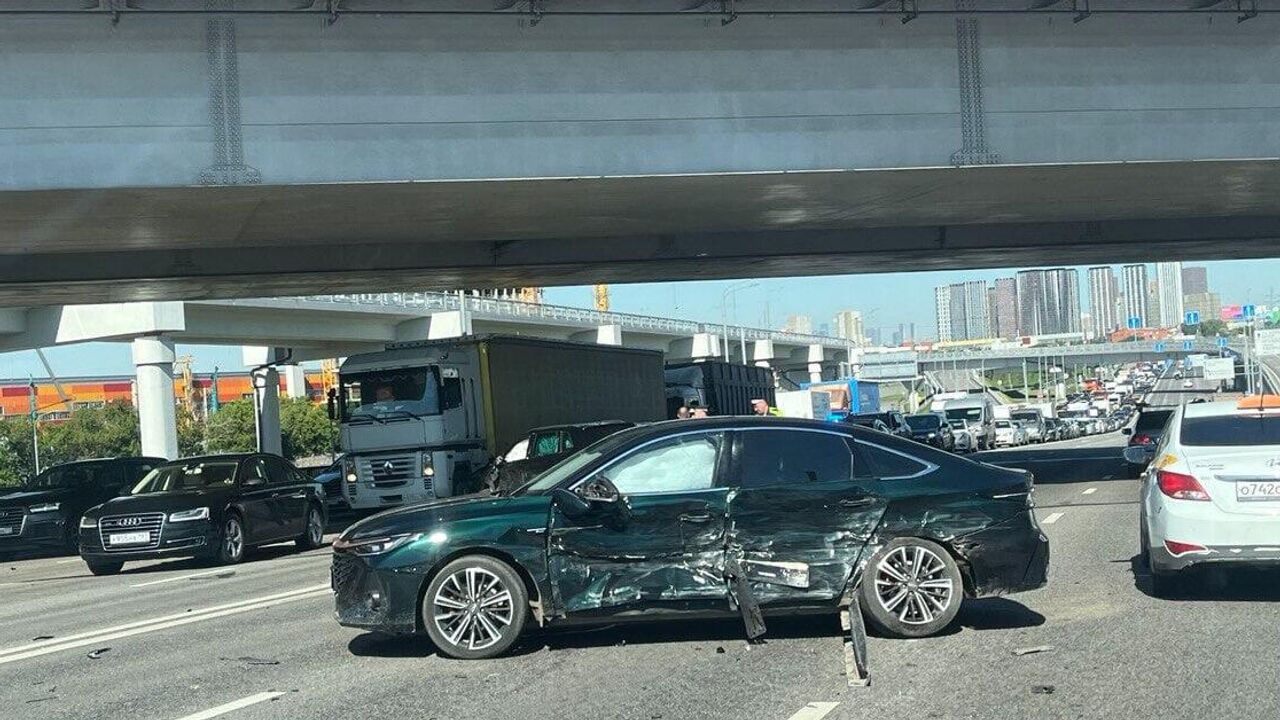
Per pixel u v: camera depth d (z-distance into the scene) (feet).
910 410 340.59
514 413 88.48
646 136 61.21
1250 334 419.33
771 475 28.73
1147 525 34.30
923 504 28.86
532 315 212.02
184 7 55.83
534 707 23.52
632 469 28.63
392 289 113.09
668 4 61.00
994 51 64.03
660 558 28.17
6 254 79.41
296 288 105.60
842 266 108.88
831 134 62.85
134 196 58.54
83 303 105.70
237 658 30.22
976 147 63.82
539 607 28.02
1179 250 108.37
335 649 30.68
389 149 58.34
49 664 31.09
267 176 56.95
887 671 25.57
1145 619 30.78
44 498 77.97
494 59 59.52
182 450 267.39
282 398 304.09
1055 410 333.42
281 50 57.16
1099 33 64.69
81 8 54.19
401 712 23.45
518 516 28.07
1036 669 25.41
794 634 29.96
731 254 92.79
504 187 62.08
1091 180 70.85
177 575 57.41
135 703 25.50
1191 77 65.36
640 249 92.38
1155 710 21.93
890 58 63.26
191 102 56.18
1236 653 26.45
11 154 54.39
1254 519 30.78
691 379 125.70
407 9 57.82
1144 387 490.90
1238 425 33.22
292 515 68.08
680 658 27.58
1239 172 69.72
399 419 81.46
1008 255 105.70
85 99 55.06
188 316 151.33
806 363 367.25
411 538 28.04
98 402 359.87
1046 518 60.90
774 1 61.67
